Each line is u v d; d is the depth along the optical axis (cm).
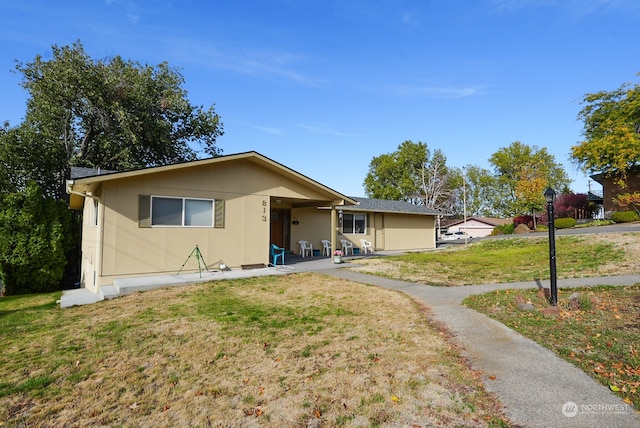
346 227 1886
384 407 310
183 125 2377
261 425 288
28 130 1866
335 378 369
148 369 402
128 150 1931
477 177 5459
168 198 1013
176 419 299
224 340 493
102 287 886
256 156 1118
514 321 550
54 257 1206
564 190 4538
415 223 2248
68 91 1808
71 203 1455
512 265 1242
